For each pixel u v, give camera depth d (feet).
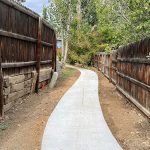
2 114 13.83
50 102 18.76
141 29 17.71
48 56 27.02
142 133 12.18
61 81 31.86
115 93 23.66
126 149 10.40
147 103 14.19
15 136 11.64
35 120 14.06
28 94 19.93
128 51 19.27
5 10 14.61
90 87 26.20
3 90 14.43
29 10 18.66
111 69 31.32
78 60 67.15
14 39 16.25
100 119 14.08
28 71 19.45
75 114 15.08
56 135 11.53
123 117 15.10
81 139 11.09
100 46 64.69
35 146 10.57
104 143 10.68
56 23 62.95
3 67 14.25
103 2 21.48
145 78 14.51
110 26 21.12
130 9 18.71
